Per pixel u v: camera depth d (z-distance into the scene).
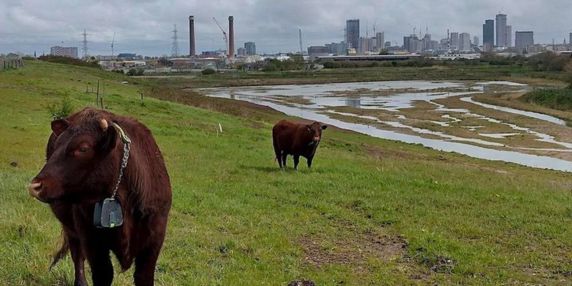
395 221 12.91
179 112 36.09
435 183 17.47
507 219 13.41
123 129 4.98
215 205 12.85
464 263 10.16
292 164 20.67
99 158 4.47
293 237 11.27
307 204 14.10
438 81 122.19
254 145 25.38
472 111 62.47
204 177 16.67
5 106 27.55
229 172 17.98
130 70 131.50
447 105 68.94
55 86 39.72
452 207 14.50
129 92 47.69
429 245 11.04
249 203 13.73
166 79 116.31
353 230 12.20
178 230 10.37
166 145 22.22
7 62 53.81
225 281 8.23
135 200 4.84
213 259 9.16
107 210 4.54
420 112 61.66
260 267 9.20
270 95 86.12
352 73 146.00
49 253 7.64
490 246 11.35
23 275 6.87
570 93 69.75
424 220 13.06
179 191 13.78
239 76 133.38
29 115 25.84
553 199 16.23
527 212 14.19
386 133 46.75
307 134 18.84
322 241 11.23
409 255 10.63
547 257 10.82
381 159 25.16
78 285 6.43
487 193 16.34
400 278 9.33
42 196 4.30
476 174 22.05
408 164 23.41
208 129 29.56
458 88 99.06
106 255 4.95
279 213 12.98
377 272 9.59
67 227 5.88
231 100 66.06
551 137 45.00
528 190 17.73
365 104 71.19
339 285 8.88
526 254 10.96
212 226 11.20
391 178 18.03
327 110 63.62
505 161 34.03
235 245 10.06
